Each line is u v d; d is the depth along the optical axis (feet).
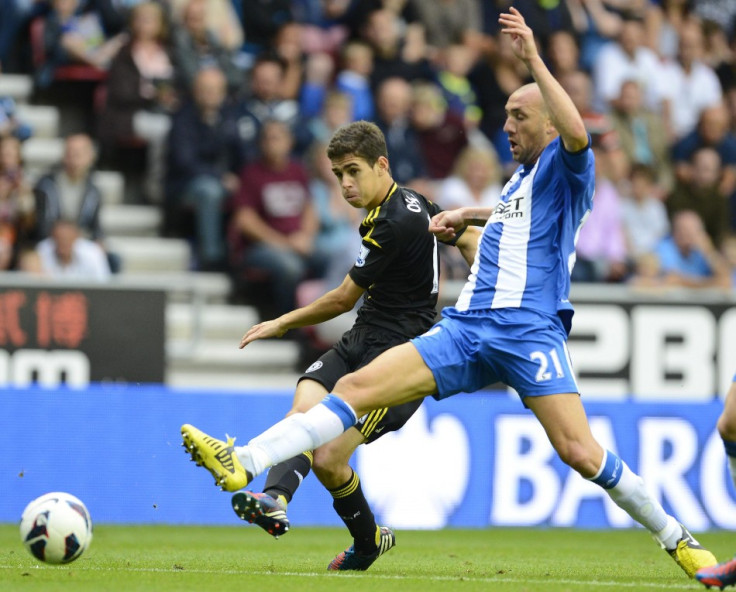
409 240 63.67
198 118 142.20
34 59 152.66
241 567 67.87
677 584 60.59
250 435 113.91
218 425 113.60
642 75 164.66
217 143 142.31
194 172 141.08
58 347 114.93
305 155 145.28
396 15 159.94
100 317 116.06
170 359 129.29
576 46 165.37
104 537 96.63
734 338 125.29
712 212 156.15
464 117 152.56
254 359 140.26
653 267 146.72
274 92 146.61
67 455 110.93
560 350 58.59
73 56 149.89
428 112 149.69
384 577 61.82
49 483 110.32
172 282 120.88
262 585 56.24
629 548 93.76
